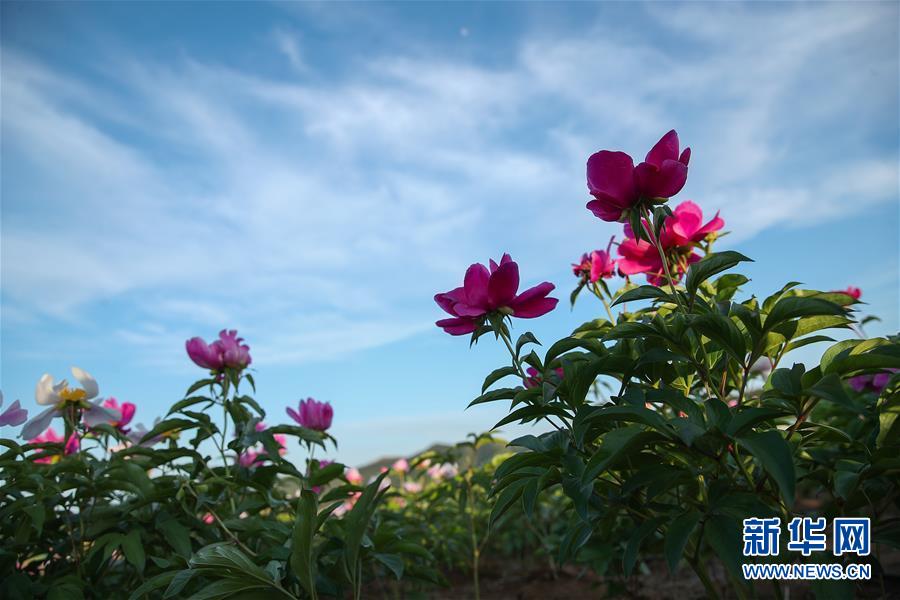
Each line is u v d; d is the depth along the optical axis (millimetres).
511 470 1711
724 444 1472
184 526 2461
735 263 1601
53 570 2539
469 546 4996
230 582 1717
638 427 1457
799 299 1495
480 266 1774
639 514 1815
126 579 2555
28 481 2287
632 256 2205
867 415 1754
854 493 1755
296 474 2643
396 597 3525
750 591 1705
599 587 4145
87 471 2369
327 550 2402
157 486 2395
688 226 2127
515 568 5148
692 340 1749
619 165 1672
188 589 2199
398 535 2674
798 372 1502
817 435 1806
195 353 2750
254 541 2682
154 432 2625
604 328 2068
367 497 1788
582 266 2504
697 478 1707
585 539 1854
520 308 1792
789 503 1233
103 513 2508
